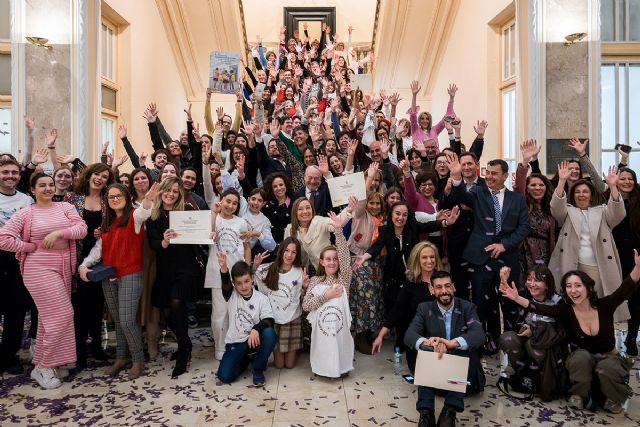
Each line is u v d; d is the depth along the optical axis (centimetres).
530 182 490
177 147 620
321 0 1653
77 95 667
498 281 449
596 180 521
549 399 371
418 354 330
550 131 666
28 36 654
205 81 1252
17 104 653
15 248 395
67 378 419
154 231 438
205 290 588
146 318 461
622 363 352
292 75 1356
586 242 464
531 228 487
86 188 455
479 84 931
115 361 441
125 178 531
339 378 416
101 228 429
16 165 434
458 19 1046
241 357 410
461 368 323
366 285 473
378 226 497
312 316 421
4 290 431
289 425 333
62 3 662
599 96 664
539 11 663
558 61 666
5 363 434
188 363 450
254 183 612
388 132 730
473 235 454
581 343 369
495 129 893
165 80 1092
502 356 452
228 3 1132
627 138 715
